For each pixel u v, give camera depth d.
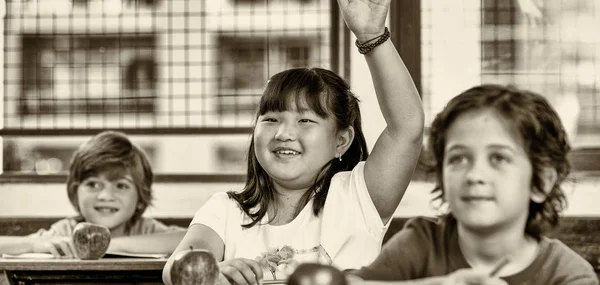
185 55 5.31
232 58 5.26
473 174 1.50
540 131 1.50
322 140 2.23
